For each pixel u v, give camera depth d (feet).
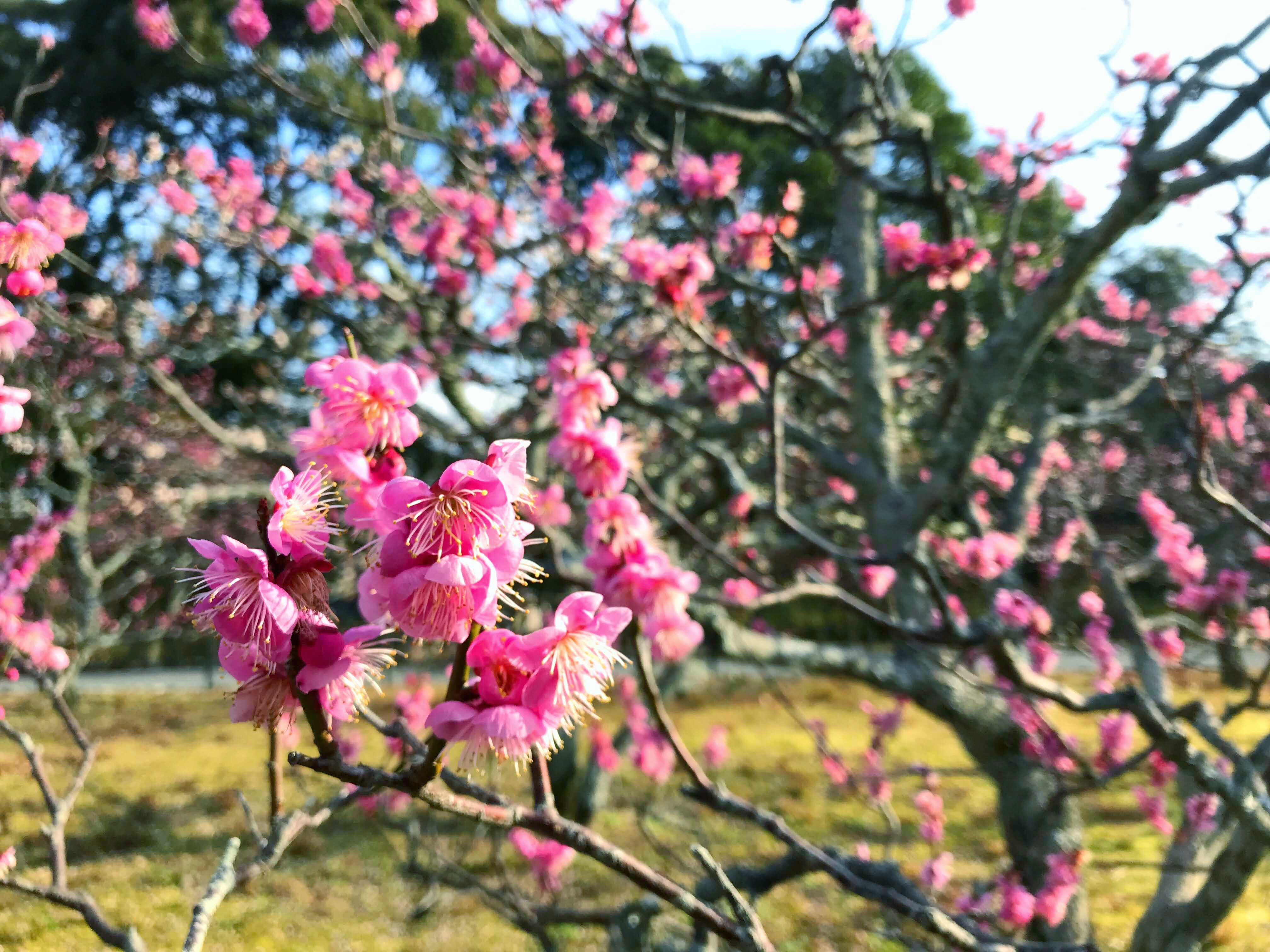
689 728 44.27
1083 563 23.08
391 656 4.29
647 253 12.98
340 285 25.05
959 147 56.49
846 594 13.93
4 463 50.90
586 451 9.30
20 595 24.50
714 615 16.61
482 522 3.92
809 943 21.12
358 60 24.93
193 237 30.37
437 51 51.06
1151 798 17.79
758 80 21.18
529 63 25.53
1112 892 24.07
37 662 20.22
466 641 4.15
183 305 44.37
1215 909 13.46
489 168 28.02
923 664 18.78
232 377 55.62
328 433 5.32
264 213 29.17
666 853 14.08
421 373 26.86
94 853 28.55
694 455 26.71
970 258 13.29
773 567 24.06
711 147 51.65
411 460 32.37
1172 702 18.66
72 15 61.41
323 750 4.17
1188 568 17.57
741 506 20.38
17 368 35.24
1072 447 33.63
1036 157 22.88
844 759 37.47
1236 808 10.94
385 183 28.35
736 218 23.72
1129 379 34.19
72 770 38.09
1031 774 18.44
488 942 22.04
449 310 22.94
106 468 56.03
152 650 70.59
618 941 13.66
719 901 14.48
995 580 20.56
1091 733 31.14
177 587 57.41
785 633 25.98
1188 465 12.19
